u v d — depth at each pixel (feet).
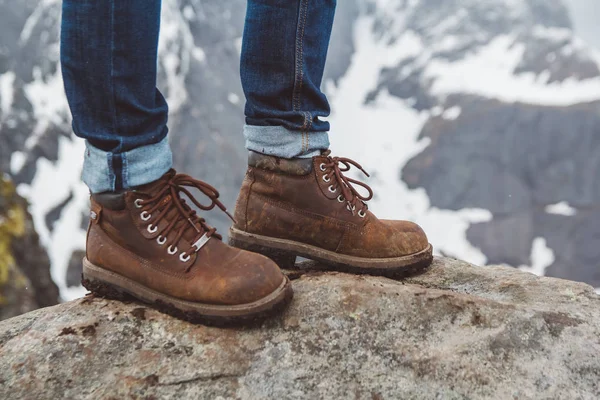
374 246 6.00
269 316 4.83
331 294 5.34
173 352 4.65
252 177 6.08
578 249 241.76
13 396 4.27
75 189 204.03
